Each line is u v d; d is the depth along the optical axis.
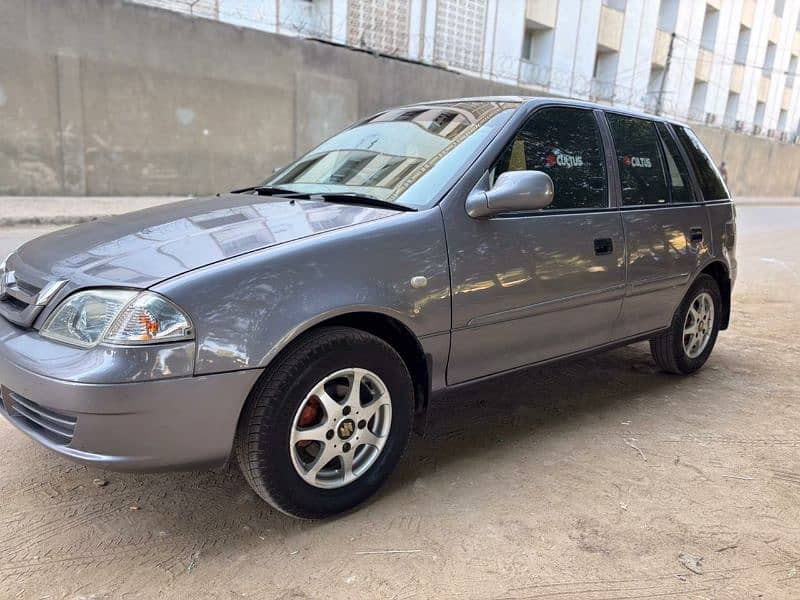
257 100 15.93
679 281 3.99
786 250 11.62
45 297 2.29
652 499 2.77
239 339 2.17
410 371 2.79
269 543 2.39
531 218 3.04
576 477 2.94
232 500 2.68
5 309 2.47
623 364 4.67
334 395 2.49
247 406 2.28
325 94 17.09
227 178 15.89
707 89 33.81
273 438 2.28
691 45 31.28
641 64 28.25
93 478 2.81
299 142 16.92
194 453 2.18
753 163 35.78
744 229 15.76
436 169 2.94
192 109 14.97
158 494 2.71
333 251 2.41
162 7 14.32
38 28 12.77
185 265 2.23
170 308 2.09
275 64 16.03
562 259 3.15
